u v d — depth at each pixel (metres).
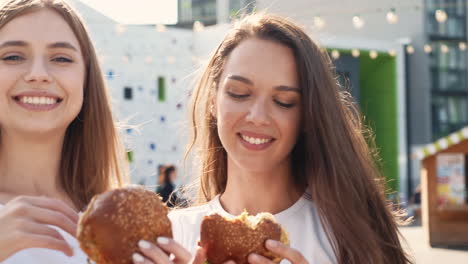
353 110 3.28
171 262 1.64
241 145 2.47
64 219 1.84
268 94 2.45
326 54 2.74
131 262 1.65
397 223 3.10
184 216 2.79
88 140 2.74
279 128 2.46
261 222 1.94
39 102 2.33
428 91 27.05
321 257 2.54
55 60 2.39
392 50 20.95
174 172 9.95
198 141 3.18
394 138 21.27
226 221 1.94
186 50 15.23
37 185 2.50
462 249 12.27
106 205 1.68
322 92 2.59
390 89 21.27
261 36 2.51
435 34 27.25
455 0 27.52
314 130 2.61
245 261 1.90
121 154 3.01
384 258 2.64
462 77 27.78
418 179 23.47
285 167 2.73
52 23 2.39
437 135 27.23
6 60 2.31
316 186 2.61
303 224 2.64
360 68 21.81
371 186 2.76
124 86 14.46
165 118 15.01
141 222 1.67
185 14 24.20
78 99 2.46
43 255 2.21
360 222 2.57
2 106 2.32
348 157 2.65
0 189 2.46
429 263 10.68
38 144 2.46
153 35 14.84
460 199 12.95
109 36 14.21
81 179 2.75
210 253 1.93
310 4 21.05
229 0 22.47
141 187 1.76
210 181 3.06
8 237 1.75
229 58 2.56
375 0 22.42
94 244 1.66
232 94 2.47
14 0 2.36
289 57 2.51
